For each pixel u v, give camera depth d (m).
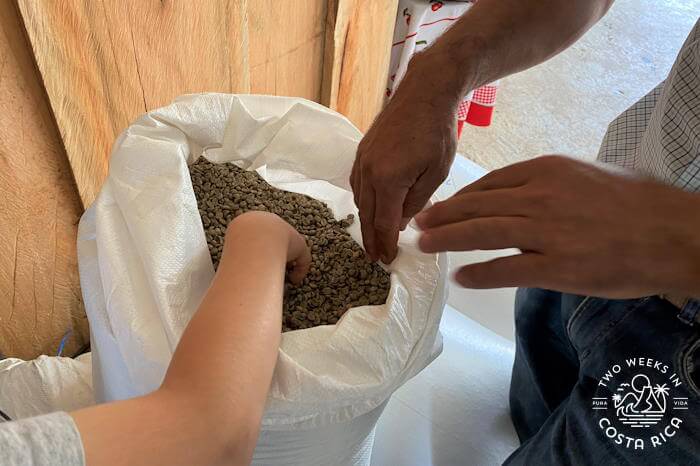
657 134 0.60
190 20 0.82
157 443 0.35
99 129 0.78
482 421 0.88
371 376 0.54
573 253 0.37
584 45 1.83
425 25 1.29
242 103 0.73
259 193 0.73
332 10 1.06
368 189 0.58
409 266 0.63
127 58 0.76
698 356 0.53
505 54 0.67
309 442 0.57
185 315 0.55
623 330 0.59
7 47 0.63
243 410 0.39
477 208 0.42
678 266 0.36
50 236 0.81
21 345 0.85
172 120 0.68
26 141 0.71
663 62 1.81
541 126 1.58
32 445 0.30
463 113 1.44
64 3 0.65
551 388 0.81
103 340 0.59
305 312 0.62
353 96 1.25
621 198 0.38
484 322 1.08
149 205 0.59
